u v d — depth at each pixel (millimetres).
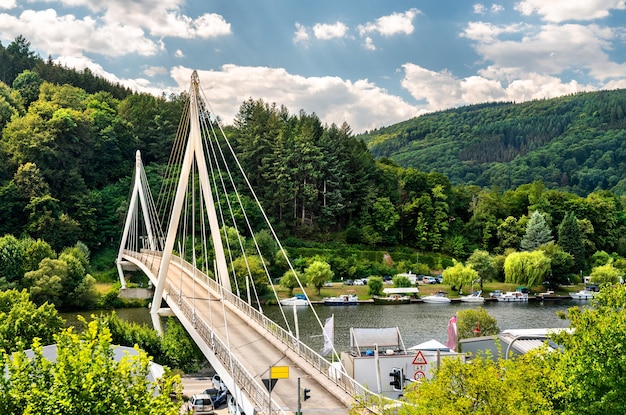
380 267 150875
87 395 21906
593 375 25969
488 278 145250
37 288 107750
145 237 163375
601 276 144750
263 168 168000
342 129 182875
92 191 161625
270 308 112688
